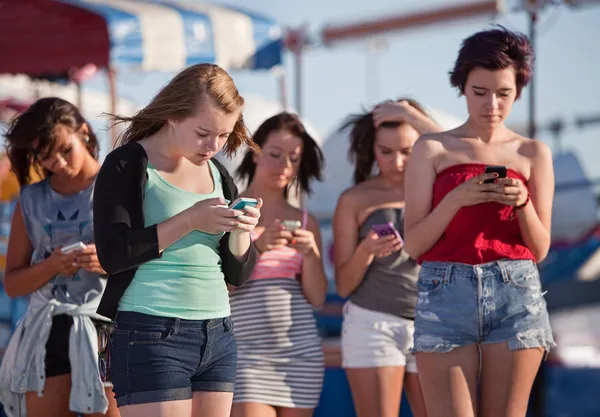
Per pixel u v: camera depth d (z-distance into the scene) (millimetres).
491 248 5934
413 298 7625
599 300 16953
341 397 9828
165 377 4973
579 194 17188
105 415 6801
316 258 7461
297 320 7426
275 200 7887
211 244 5246
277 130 7742
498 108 6012
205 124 4965
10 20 11250
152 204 5094
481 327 5879
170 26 11359
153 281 5039
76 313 6789
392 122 7879
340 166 15102
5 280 6984
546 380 11047
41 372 6711
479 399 5980
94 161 7012
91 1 11352
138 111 5273
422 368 5977
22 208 6973
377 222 7875
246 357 7238
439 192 6133
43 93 18844
